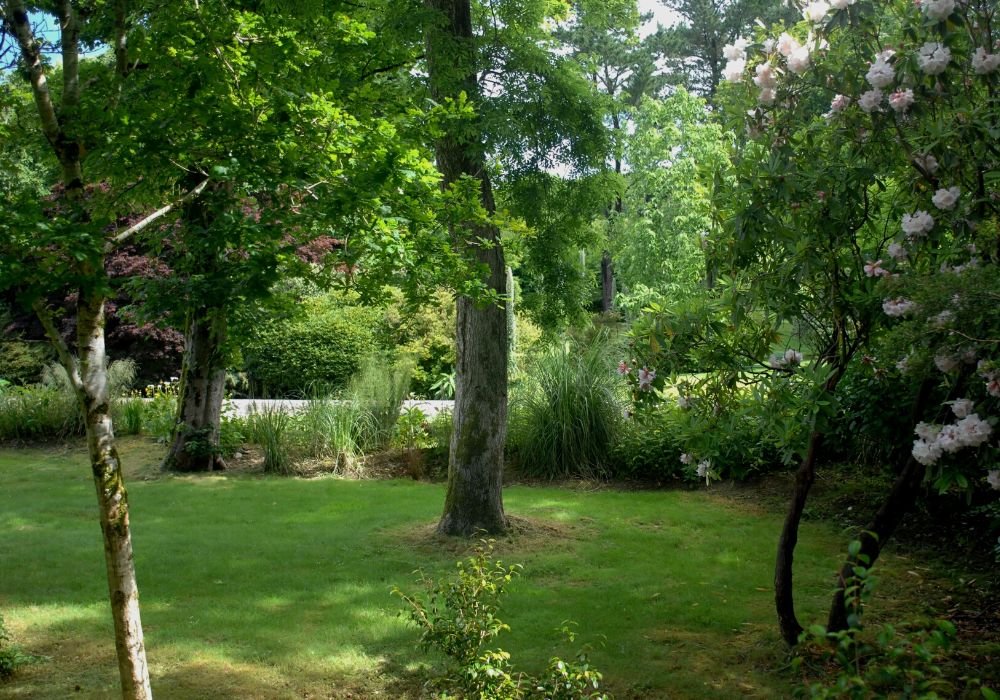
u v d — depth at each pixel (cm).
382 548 653
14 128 348
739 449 718
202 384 1013
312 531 708
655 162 2189
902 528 699
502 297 455
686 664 427
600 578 580
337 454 1015
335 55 486
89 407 303
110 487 305
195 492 884
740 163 416
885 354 388
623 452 933
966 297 314
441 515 750
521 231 544
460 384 688
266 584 560
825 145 411
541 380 996
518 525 705
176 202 333
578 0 800
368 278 413
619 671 418
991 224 354
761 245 430
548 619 493
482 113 626
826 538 693
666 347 439
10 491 887
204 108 320
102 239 283
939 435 346
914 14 375
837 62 400
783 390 399
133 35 347
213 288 323
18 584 559
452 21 657
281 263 368
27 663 421
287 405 1148
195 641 456
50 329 300
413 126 410
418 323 1697
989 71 356
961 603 520
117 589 306
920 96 371
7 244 268
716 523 744
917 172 392
